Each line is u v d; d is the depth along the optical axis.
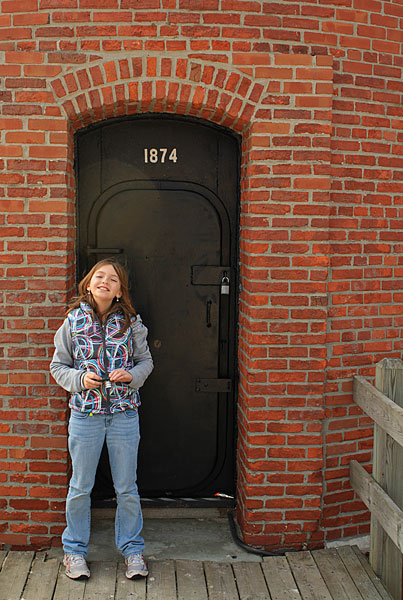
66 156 3.78
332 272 4.01
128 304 3.56
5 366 3.88
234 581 3.59
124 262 4.26
